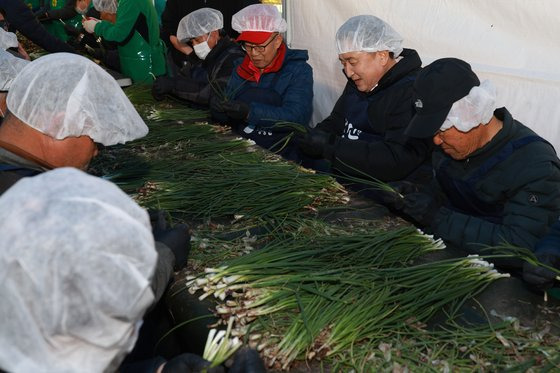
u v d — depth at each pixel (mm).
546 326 1762
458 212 2580
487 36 3549
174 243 1985
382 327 1729
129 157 3275
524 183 2291
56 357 1050
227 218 2555
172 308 1969
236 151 3350
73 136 1744
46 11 7965
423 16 3896
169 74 6613
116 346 1104
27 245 1001
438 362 1593
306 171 2934
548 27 3213
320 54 4906
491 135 2373
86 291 1021
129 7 5617
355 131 3254
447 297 1869
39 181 1113
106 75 1842
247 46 3709
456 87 2230
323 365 1630
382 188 2531
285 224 2414
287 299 1824
